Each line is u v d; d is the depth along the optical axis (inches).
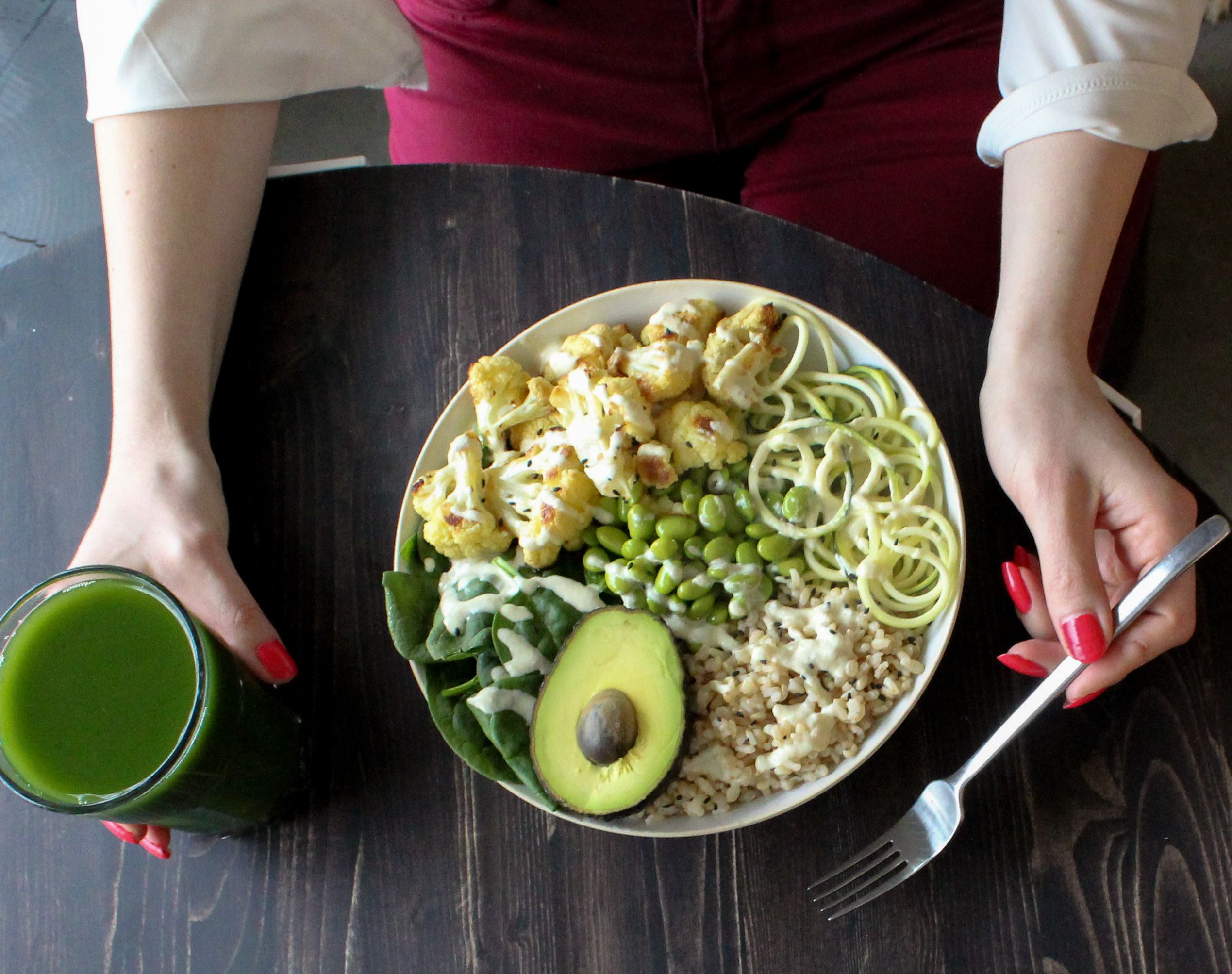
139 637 24.6
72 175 47.1
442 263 29.1
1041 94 26.5
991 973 24.5
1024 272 26.2
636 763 24.2
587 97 32.8
